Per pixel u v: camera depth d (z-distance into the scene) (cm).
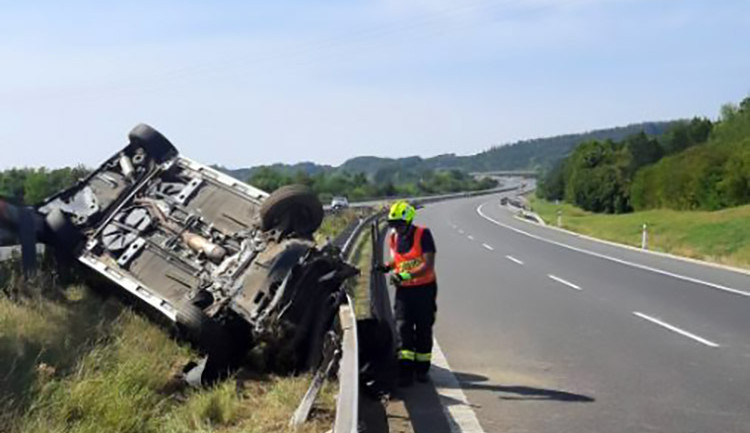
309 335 905
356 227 2728
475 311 1403
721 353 1026
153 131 1370
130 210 1237
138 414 694
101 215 1237
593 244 3284
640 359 992
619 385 859
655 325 1247
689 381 875
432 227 4609
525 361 988
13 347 827
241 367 939
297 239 1042
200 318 881
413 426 709
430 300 870
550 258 2564
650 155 8981
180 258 1105
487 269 2191
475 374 920
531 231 4253
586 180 8144
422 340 868
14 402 667
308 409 675
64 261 1227
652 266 2291
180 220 1194
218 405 732
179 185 1292
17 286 1115
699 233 3878
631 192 7125
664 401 791
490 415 747
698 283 1841
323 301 921
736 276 2002
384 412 754
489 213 6825
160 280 1077
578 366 956
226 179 1282
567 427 706
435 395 823
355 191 10150
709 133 9231
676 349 1053
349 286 1491
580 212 8131
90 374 767
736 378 887
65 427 629
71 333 965
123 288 1093
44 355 830
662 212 5816
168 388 835
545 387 855
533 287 1767
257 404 770
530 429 700
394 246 873
